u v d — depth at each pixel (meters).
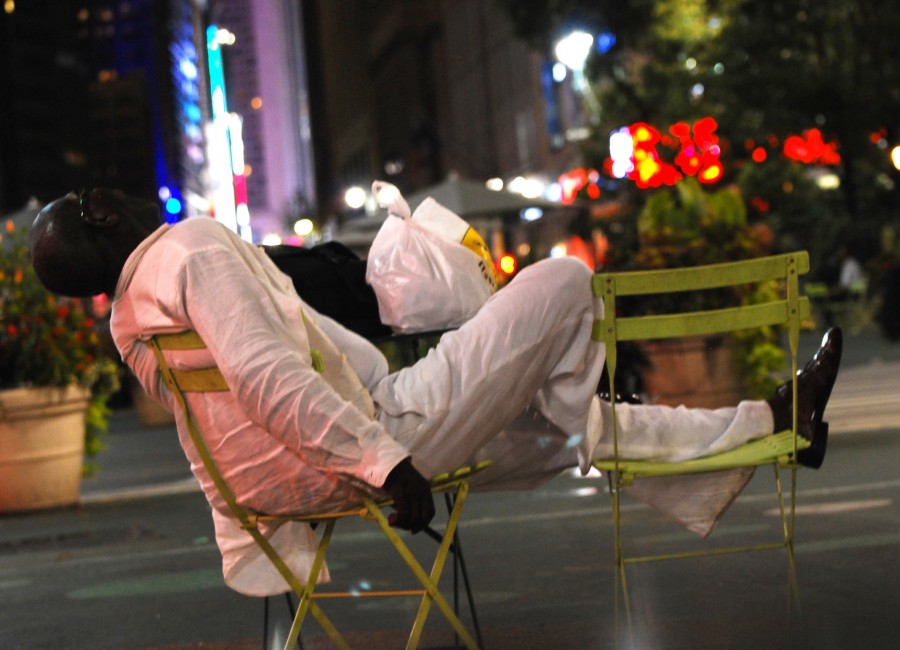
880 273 26.12
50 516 9.74
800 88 25.30
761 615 4.43
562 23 30.38
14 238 10.22
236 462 3.43
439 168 81.06
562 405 3.62
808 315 3.70
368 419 3.24
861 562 5.25
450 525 3.43
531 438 3.80
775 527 6.28
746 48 25.95
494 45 62.19
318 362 3.39
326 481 3.37
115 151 153.88
